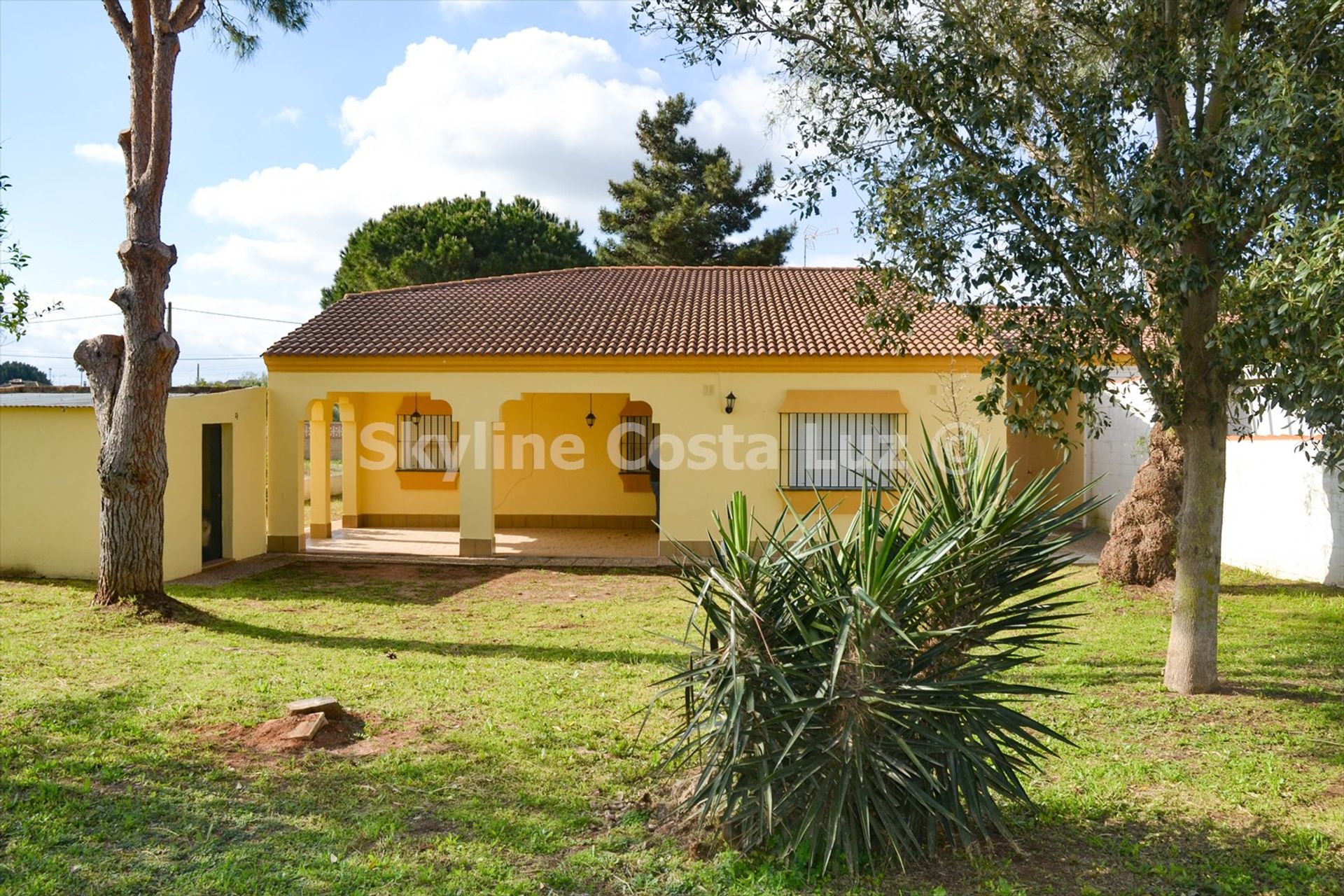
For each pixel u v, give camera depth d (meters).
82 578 13.47
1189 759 6.23
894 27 7.97
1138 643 9.65
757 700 4.43
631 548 17.75
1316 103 6.16
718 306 19.06
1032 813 5.27
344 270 40.66
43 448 13.55
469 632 10.41
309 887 4.36
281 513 16.69
